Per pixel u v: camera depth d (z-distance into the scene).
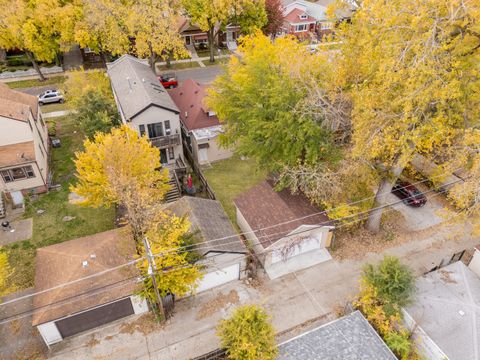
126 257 19.59
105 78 38.09
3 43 42.97
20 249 24.30
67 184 30.19
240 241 21.86
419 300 18.59
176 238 18.45
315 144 22.14
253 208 24.28
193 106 34.25
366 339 17.06
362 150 18.97
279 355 16.27
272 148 23.81
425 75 16.38
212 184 30.48
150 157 22.77
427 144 18.44
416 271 22.44
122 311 19.62
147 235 18.33
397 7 17.52
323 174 21.80
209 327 19.55
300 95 22.64
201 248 19.64
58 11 41.38
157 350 18.52
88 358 18.19
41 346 18.78
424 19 16.36
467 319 17.67
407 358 17.27
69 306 17.72
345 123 22.27
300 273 22.56
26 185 28.22
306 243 23.23
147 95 30.17
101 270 18.73
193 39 58.00
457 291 19.11
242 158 33.88
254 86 24.45
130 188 19.55
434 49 16.08
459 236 23.38
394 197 28.45
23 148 27.98
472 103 18.45
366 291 19.09
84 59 52.44
